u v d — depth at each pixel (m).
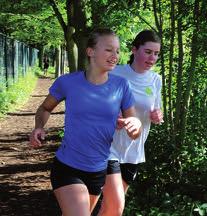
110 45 3.82
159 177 6.29
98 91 3.83
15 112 19.33
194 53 6.27
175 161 6.30
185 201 5.56
